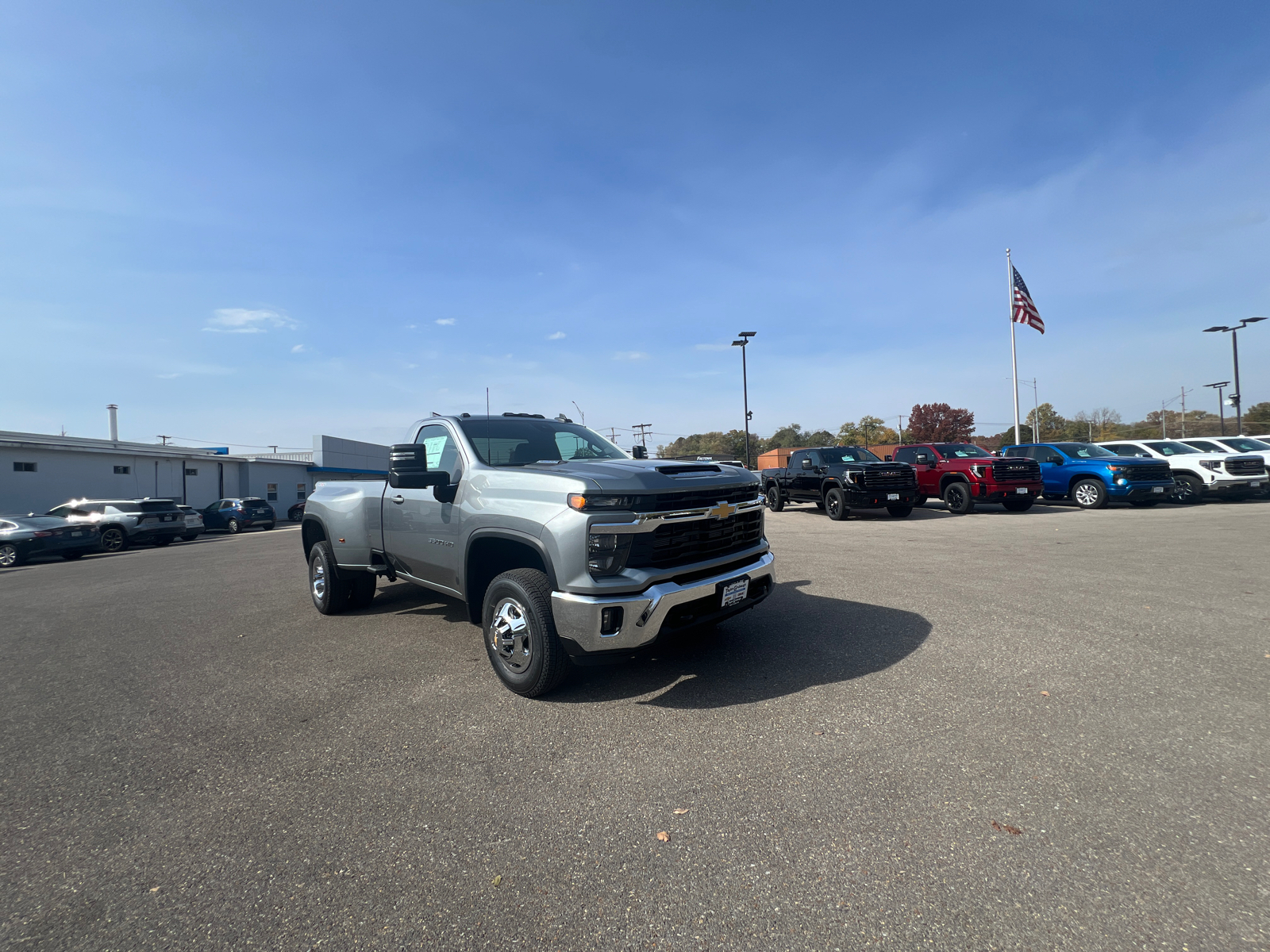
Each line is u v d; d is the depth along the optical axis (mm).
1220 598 5402
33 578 12141
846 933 1766
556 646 3561
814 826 2293
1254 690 3369
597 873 2094
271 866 2203
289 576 9633
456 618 5949
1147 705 3219
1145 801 2354
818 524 13594
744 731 3121
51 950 1822
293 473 38875
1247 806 2299
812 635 4699
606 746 3049
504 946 1783
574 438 5266
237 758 3104
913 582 6508
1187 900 1822
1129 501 17281
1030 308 25656
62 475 24078
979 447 16578
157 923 1934
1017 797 2416
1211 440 17984
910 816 2326
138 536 19594
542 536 3590
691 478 3855
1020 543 9398
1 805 2709
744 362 35875
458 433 4707
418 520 4871
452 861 2193
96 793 2787
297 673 4438
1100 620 4828
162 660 4945
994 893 1893
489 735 3244
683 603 3514
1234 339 31859
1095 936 1705
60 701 4074
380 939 1826
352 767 2949
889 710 3283
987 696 3418
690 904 1917
